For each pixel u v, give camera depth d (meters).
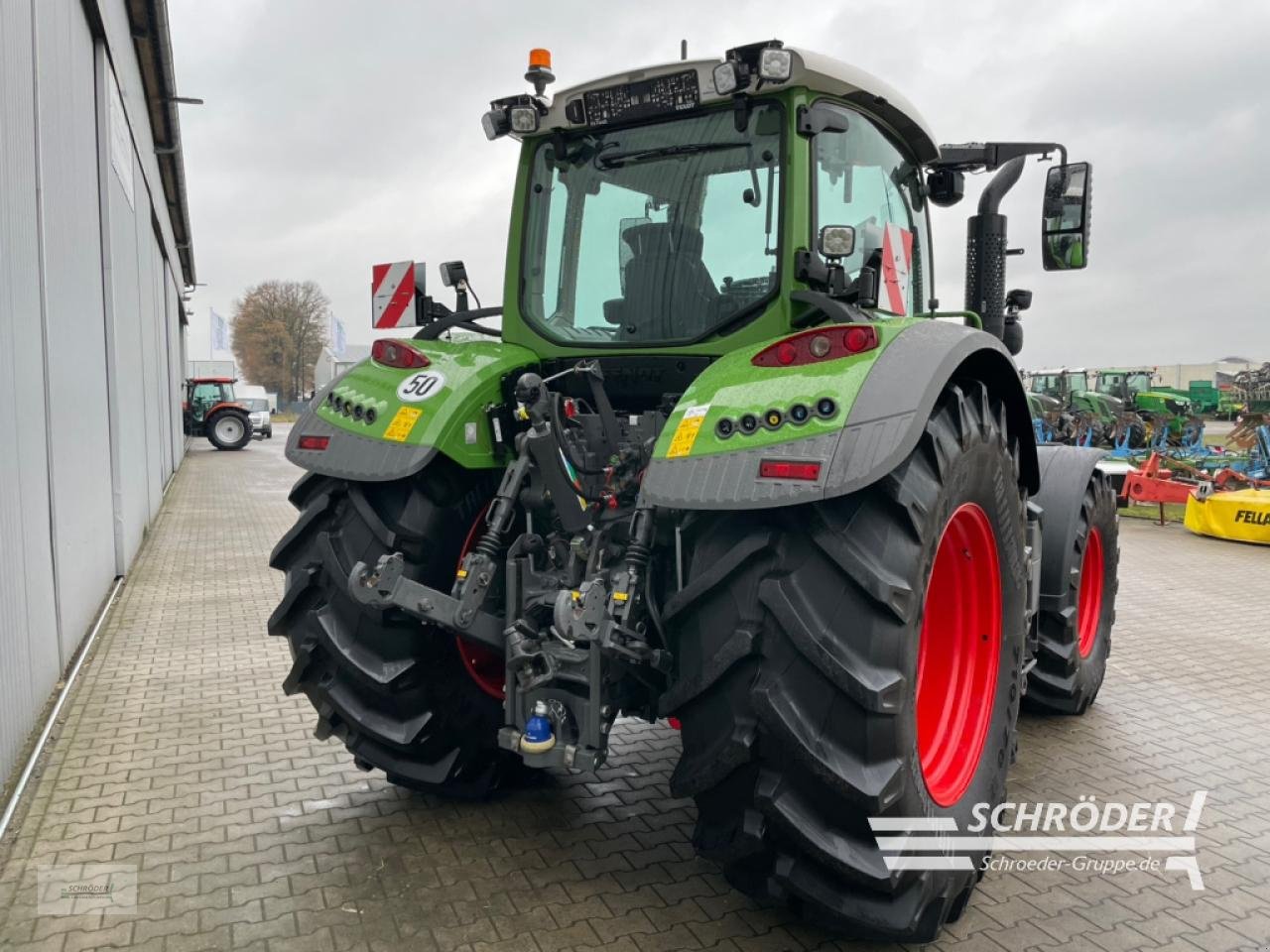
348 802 3.28
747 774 2.20
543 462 2.65
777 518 2.20
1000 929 2.56
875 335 2.25
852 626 2.10
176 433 19.09
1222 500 10.60
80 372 5.60
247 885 2.71
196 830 3.06
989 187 3.85
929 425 2.27
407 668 2.78
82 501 5.58
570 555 2.71
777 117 2.80
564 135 3.19
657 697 2.68
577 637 2.35
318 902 2.61
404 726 2.87
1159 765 3.80
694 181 2.96
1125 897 2.75
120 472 7.41
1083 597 4.56
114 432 7.33
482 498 3.01
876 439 2.07
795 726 2.09
